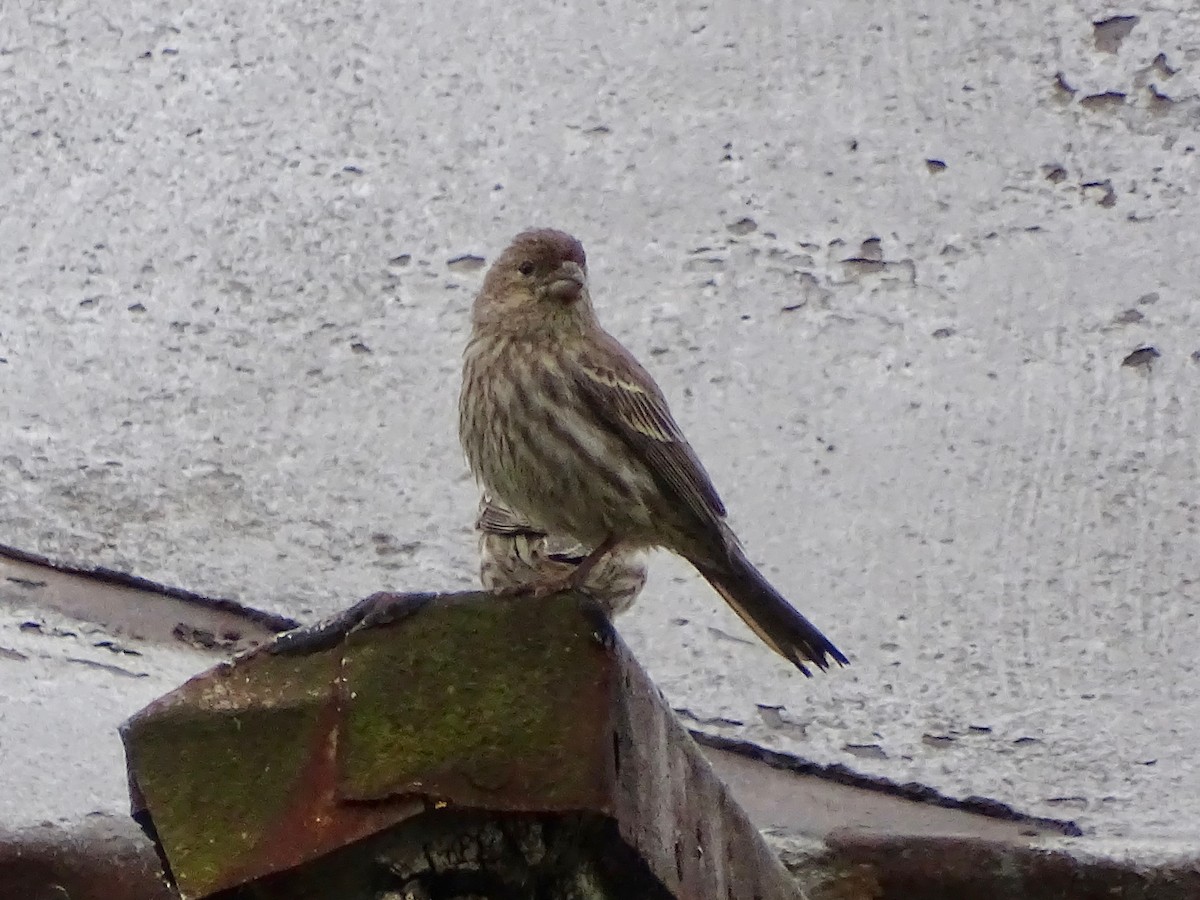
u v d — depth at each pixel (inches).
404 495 407.2
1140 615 384.5
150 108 478.0
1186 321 428.8
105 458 406.9
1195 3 478.3
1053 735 355.3
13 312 439.2
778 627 360.2
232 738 196.9
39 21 497.0
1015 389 423.5
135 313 438.3
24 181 464.8
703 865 218.2
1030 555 397.7
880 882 300.7
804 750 352.5
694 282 443.2
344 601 383.6
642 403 370.6
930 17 483.8
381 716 194.4
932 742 354.3
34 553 383.9
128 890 261.4
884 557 398.9
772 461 415.8
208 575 384.5
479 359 373.7
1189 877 293.4
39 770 288.5
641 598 400.5
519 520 393.4
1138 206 448.1
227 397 421.7
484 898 196.4
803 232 449.4
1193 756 351.9
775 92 473.7
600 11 490.0
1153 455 410.9
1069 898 295.4
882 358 429.7
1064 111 465.1
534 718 191.9
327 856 192.1
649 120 470.0
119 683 335.3
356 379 425.4
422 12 491.2
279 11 494.0
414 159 465.1
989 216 449.7
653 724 207.6
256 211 456.1
